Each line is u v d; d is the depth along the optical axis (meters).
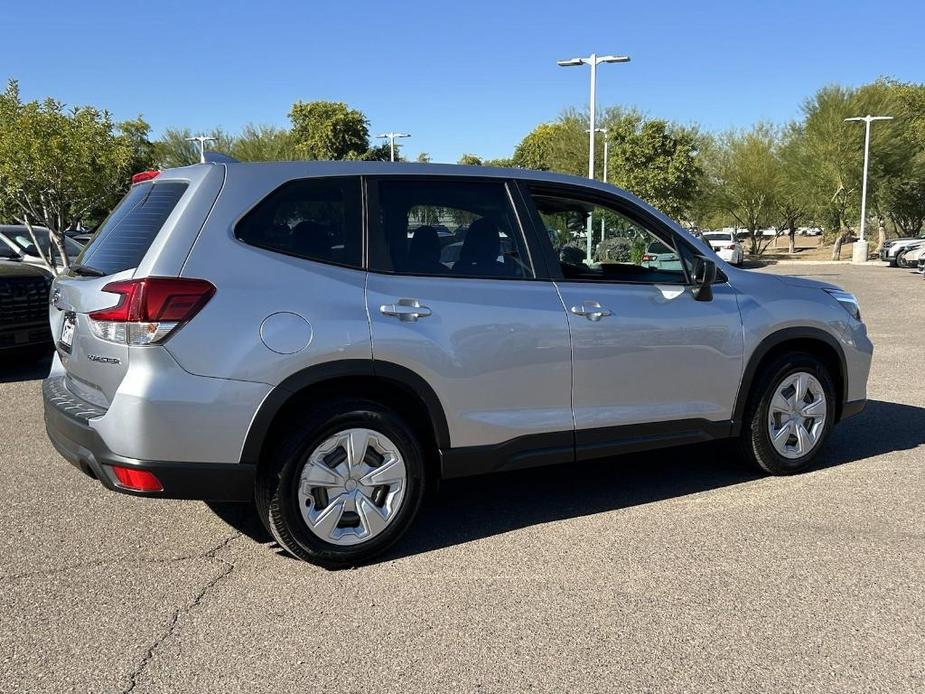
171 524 4.29
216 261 3.42
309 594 3.46
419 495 3.83
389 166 3.93
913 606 3.33
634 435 4.37
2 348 8.01
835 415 5.22
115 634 3.12
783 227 48.66
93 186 14.88
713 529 4.19
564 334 4.07
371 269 3.74
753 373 4.75
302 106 44.66
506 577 3.63
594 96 21.55
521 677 2.83
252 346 3.40
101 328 3.38
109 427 3.34
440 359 3.75
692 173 29.47
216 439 3.38
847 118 37.75
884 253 33.09
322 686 2.78
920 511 4.41
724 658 2.95
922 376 8.41
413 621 3.23
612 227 4.45
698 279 4.45
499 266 4.05
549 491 4.86
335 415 3.58
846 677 2.82
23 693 2.73
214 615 3.28
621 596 3.44
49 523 4.29
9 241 13.46
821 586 3.52
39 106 14.01
